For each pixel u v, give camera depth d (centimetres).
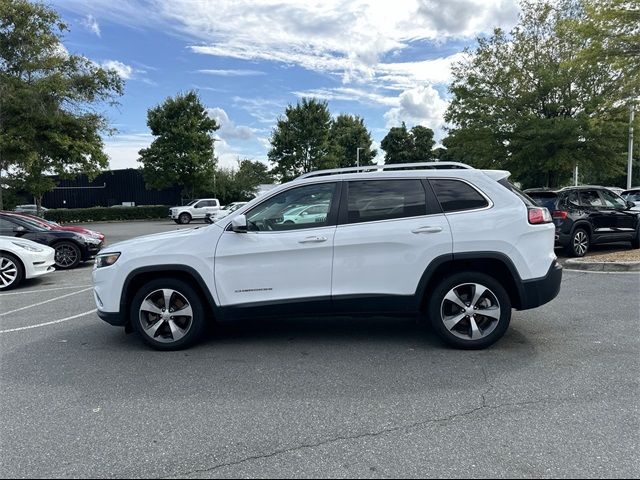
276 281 495
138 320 511
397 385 413
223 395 399
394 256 487
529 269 486
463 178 502
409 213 496
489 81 1964
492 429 335
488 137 1936
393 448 313
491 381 418
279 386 416
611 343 512
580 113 1742
